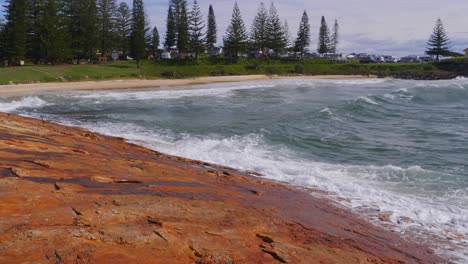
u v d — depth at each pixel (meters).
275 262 3.06
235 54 67.38
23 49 44.75
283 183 7.00
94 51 55.47
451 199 6.61
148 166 6.05
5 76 38.34
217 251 3.05
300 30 73.44
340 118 15.62
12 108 20.66
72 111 19.34
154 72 53.69
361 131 13.23
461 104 21.39
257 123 14.80
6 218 3.02
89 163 5.38
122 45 60.47
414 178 7.82
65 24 49.19
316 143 11.30
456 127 14.02
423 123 14.99
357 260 3.53
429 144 11.28
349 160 9.45
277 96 27.88
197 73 56.94
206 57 69.00
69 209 3.39
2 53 45.38
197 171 6.55
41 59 49.88
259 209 4.59
